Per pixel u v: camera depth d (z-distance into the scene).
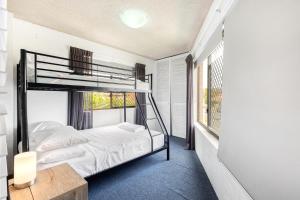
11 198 0.96
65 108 3.17
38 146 1.72
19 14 2.42
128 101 4.42
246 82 1.13
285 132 0.76
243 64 1.17
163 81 5.02
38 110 2.85
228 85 1.43
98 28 2.89
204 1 2.01
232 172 1.31
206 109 3.00
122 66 4.28
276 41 0.84
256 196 0.98
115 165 2.13
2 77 0.50
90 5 2.16
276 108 0.83
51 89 1.75
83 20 2.59
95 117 3.76
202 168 2.63
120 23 2.67
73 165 1.72
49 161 1.62
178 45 3.76
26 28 2.67
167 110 4.90
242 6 1.19
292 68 0.73
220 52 2.28
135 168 2.61
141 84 3.01
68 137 1.95
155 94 5.19
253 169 1.02
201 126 3.28
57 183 1.12
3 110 0.51
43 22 2.69
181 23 2.62
